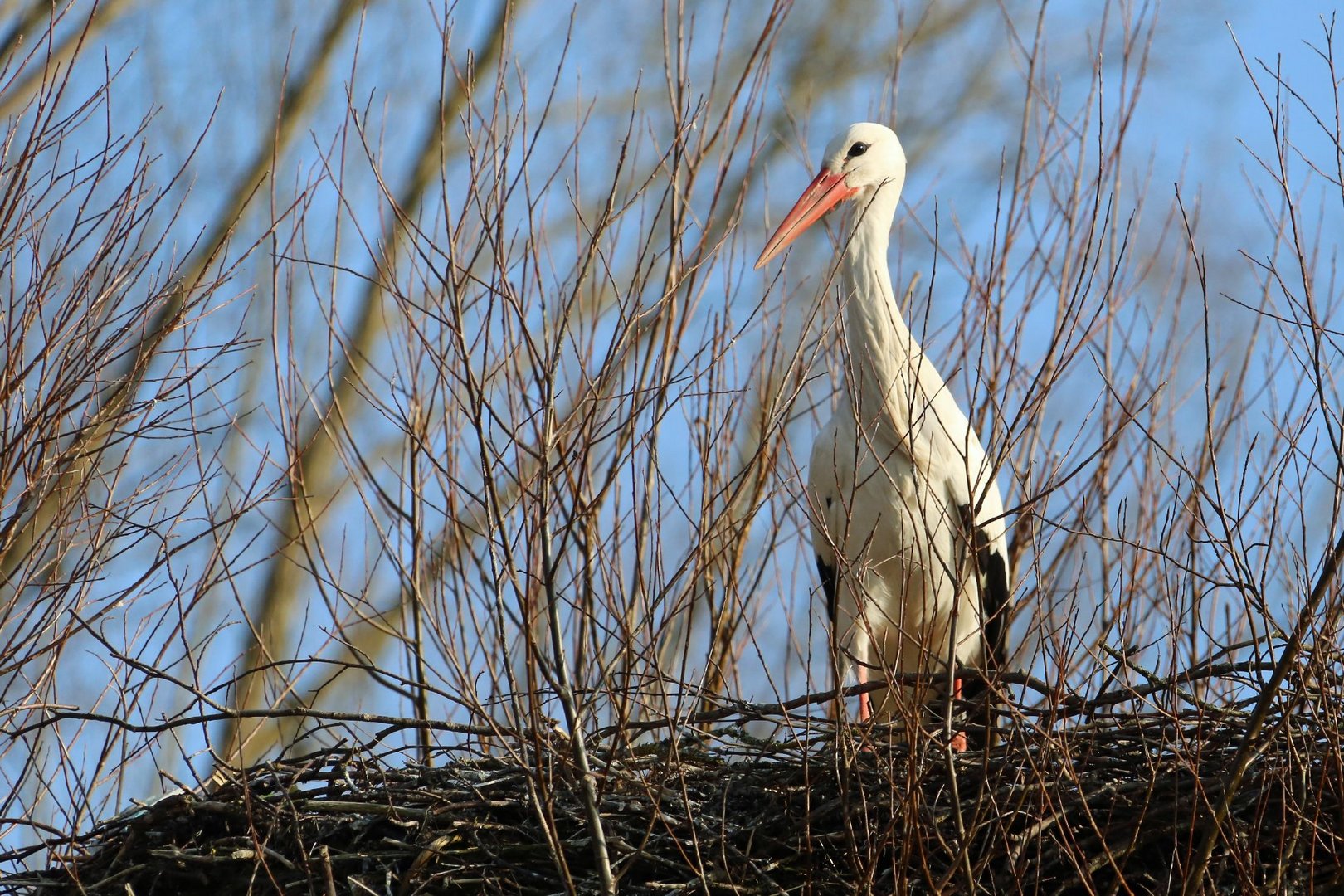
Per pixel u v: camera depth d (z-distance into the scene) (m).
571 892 9.52
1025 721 10.76
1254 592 9.76
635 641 11.80
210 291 10.83
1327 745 10.01
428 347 10.30
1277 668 9.59
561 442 10.71
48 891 11.08
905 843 9.51
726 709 11.14
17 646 10.21
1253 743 9.57
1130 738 10.79
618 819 10.88
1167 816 10.53
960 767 10.75
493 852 10.84
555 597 9.58
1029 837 9.87
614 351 10.07
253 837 10.38
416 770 11.34
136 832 11.12
